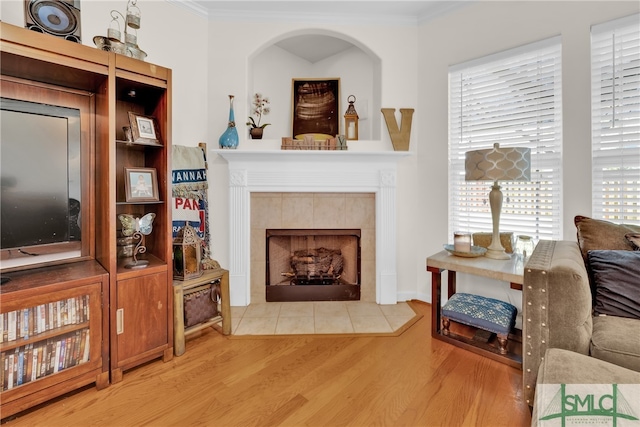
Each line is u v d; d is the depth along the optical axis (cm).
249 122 290
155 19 246
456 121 273
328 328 240
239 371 183
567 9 214
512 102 242
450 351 206
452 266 209
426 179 290
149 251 219
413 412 149
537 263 151
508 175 198
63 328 155
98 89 182
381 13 282
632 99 195
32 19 155
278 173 285
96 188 190
